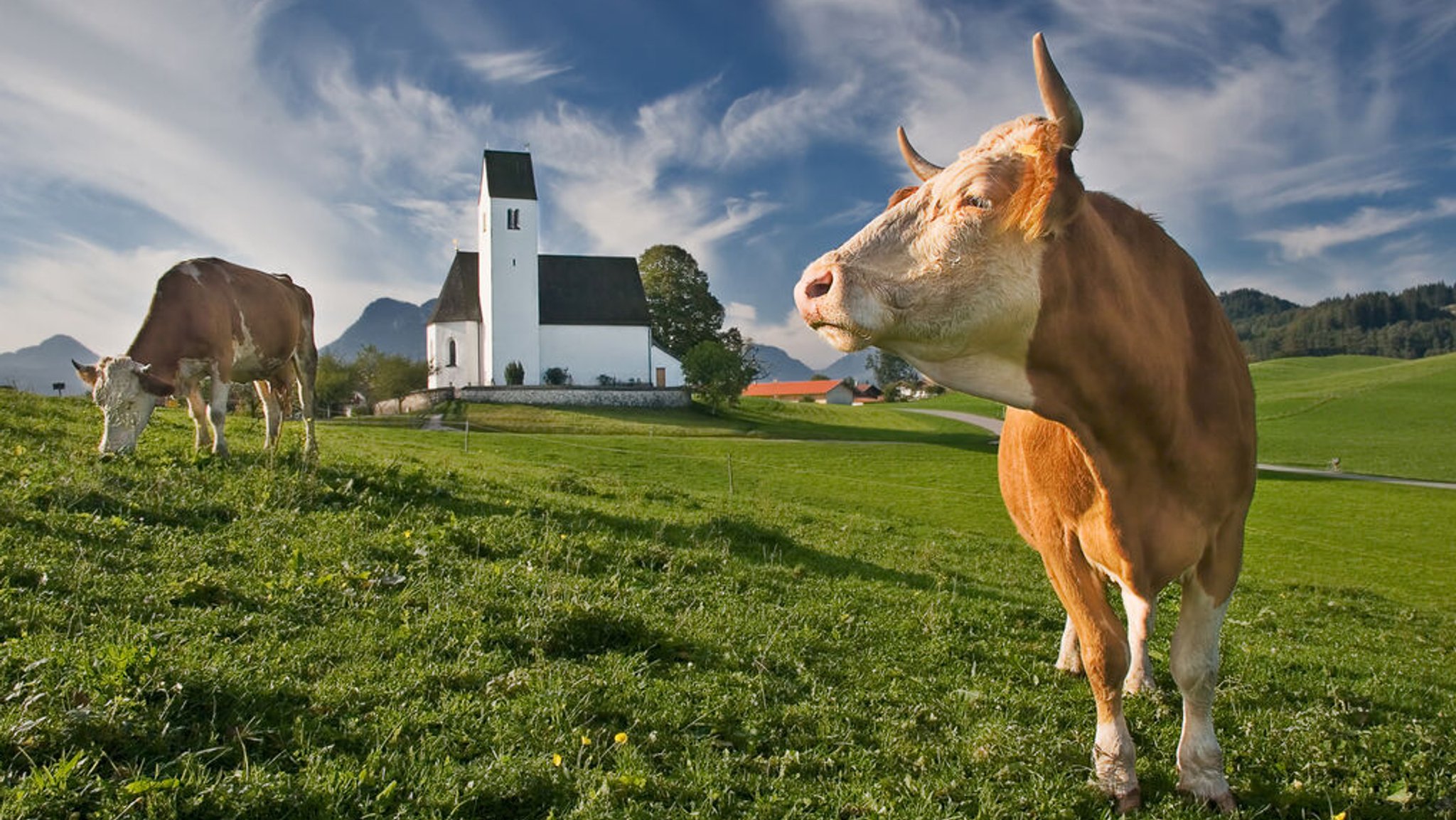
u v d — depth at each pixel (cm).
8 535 684
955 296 346
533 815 397
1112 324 373
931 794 443
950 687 642
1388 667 921
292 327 1463
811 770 472
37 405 1794
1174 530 414
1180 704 629
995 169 345
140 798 354
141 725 410
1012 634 845
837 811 424
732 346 9850
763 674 604
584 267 8331
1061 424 387
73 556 669
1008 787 464
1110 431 389
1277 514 3469
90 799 354
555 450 3531
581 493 1655
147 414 1207
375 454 1948
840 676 636
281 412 1505
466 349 7819
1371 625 1435
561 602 683
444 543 877
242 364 1364
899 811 426
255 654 529
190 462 1118
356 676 514
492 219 7662
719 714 523
